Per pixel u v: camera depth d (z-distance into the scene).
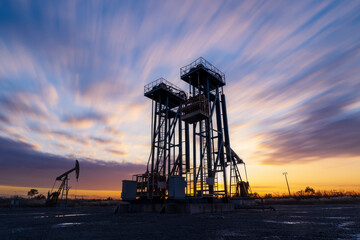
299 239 9.08
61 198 52.84
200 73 34.28
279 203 65.06
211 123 32.78
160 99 37.34
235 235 10.12
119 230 12.11
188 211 23.53
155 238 9.57
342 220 16.55
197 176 29.53
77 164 56.78
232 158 38.78
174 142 38.38
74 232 11.60
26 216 23.42
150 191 28.59
